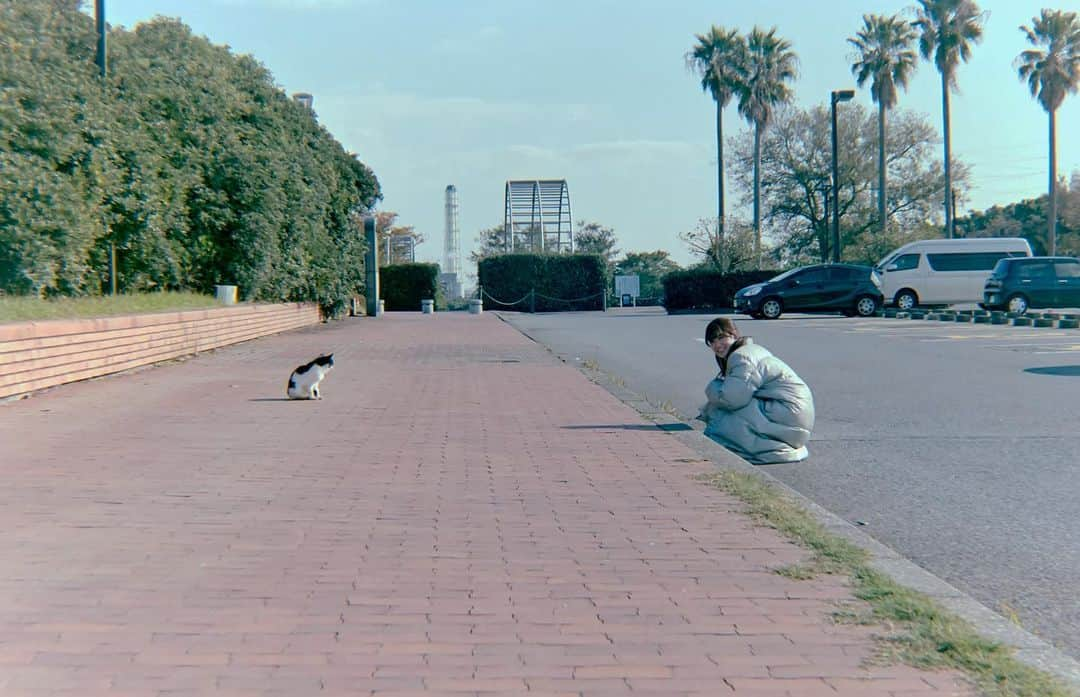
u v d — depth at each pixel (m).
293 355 19.86
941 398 12.79
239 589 5.10
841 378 15.12
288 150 29.45
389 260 76.31
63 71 18.19
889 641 4.33
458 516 6.62
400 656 4.21
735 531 6.21
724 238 46.62
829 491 7.84
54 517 6.56
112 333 15.46
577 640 4.39
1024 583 5.53
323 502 7.02
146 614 4.73
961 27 51.81
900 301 35.00
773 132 65.31
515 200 69.06
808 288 33.59
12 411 11.53
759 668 4.06
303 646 4.33
